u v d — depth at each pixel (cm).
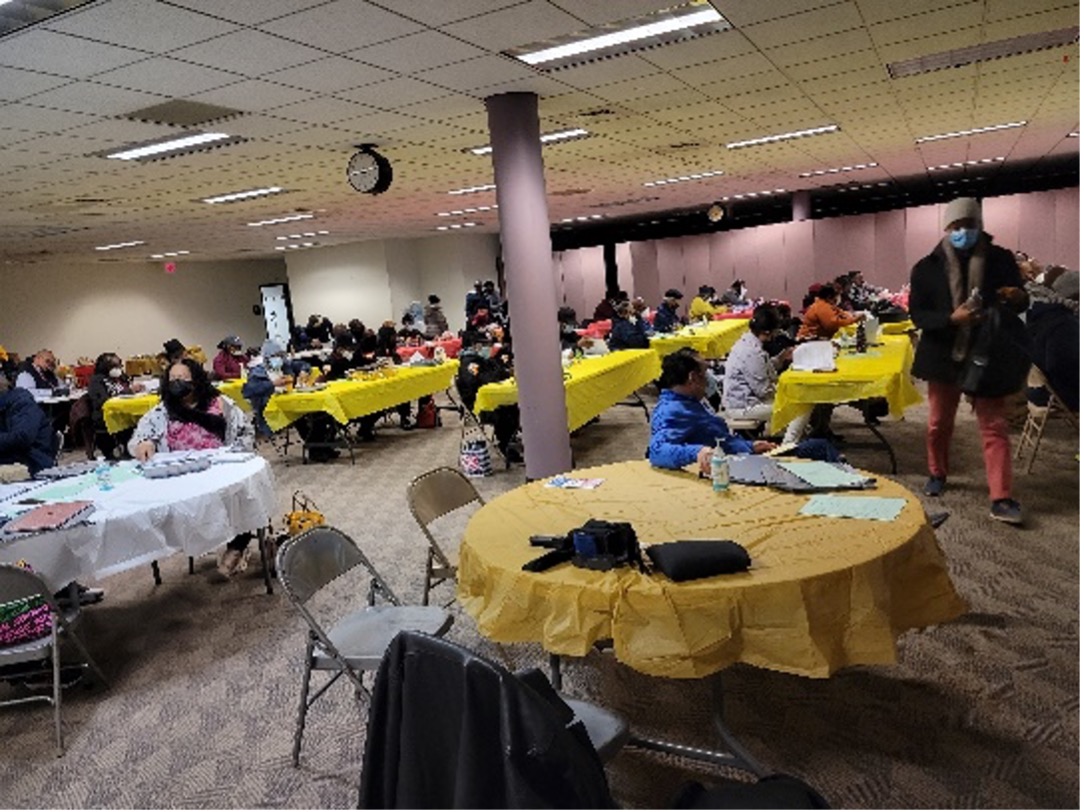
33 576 277
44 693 339
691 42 493
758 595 193
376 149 738
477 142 762
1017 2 475
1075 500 445
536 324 584
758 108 729
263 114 562
